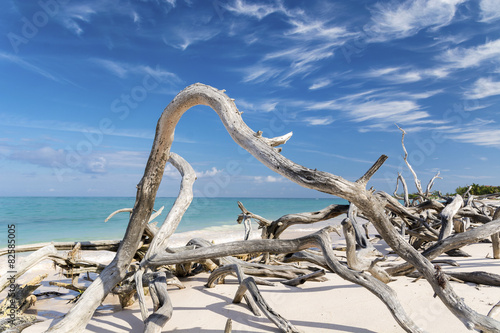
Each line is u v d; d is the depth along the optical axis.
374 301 4.01
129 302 4.37
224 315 3.74
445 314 3.52
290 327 3.14
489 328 2.51
